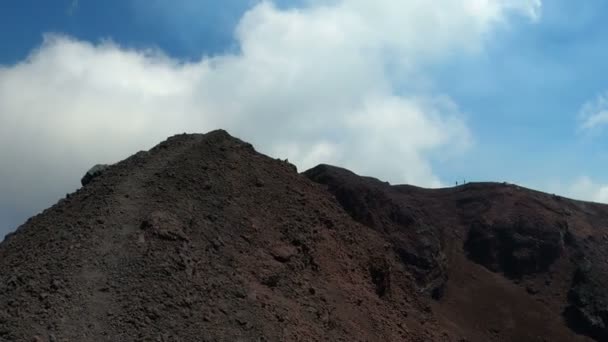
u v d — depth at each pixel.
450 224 81.38
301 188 40.25
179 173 33.12
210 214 31.06
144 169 33.34
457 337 42.34
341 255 37.06
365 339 30.72
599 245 80.38
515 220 79.06
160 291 24.80
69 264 25.22
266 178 37.94
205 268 27.27
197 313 24.72
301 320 27.95
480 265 74.81
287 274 30.59
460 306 64.81
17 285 24.45
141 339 22.58
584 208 90.56
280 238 32.97
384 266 39.44
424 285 63.19
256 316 26.12
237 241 30.47
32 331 21.89
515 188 87.56
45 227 29.78
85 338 22.06
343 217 41.94
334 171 67.75
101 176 33.91
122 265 25.56
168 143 37.22
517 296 69.38
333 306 31.34
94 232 27.16
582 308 67.81
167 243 27.23
